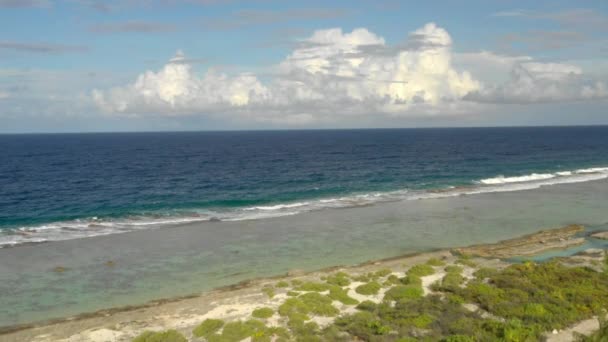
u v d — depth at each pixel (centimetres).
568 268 2695
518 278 2497
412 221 4278
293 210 4766
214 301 2372
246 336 1897
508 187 6206
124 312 2273
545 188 6119
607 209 4806
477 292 2292
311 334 1902
